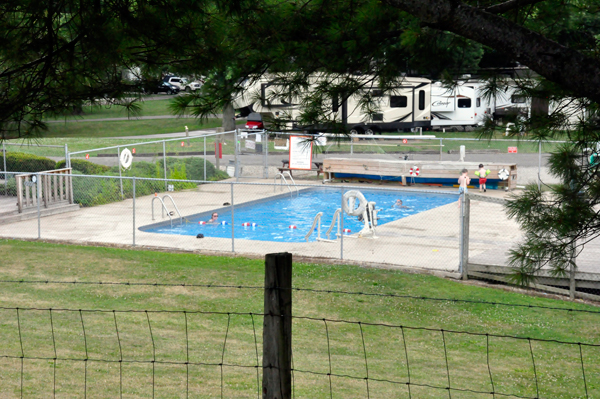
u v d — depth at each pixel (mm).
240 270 16016
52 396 7926
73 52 7059
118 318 11961
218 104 7094
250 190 29797
